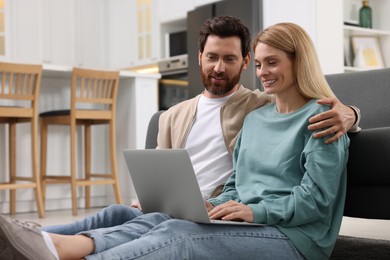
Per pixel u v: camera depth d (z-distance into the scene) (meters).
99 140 5.93
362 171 2.23
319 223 1.92
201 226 1.80
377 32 6.27
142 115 5.82
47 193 5.62
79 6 8.20
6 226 1.46
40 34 7.78
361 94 2.77
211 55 2.32
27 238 1.50
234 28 2.31
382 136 2.17
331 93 2.03
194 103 2.45
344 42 6.34
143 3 7.97
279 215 1.85
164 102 7.09
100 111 5.30
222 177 2.27
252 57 5.96
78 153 5.75
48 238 1.57
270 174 2.01
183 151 1.76
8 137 5.30
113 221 1.99
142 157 1.96
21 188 5.38
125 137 5.90
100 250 1.67
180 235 1.73
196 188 1.77
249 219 1.84
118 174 6.00
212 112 2.38
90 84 5.76
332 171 1.85
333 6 5.85
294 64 2.02
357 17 6.50
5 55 7.45
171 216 1.98
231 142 2.29
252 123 2.16
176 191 1.88
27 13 7.67
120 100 5.94
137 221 1.85
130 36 8.20
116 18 8.41
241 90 2.40
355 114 2.05
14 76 5.27
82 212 5.39
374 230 3.58
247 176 2.08
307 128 1.93
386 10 6.50
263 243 1.83
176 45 7.46
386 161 2.16
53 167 5.59
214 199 2.12
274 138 2.04
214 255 1.78
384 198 2.22
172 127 2.46
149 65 7.89
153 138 2.84
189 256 1.74
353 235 3.39
